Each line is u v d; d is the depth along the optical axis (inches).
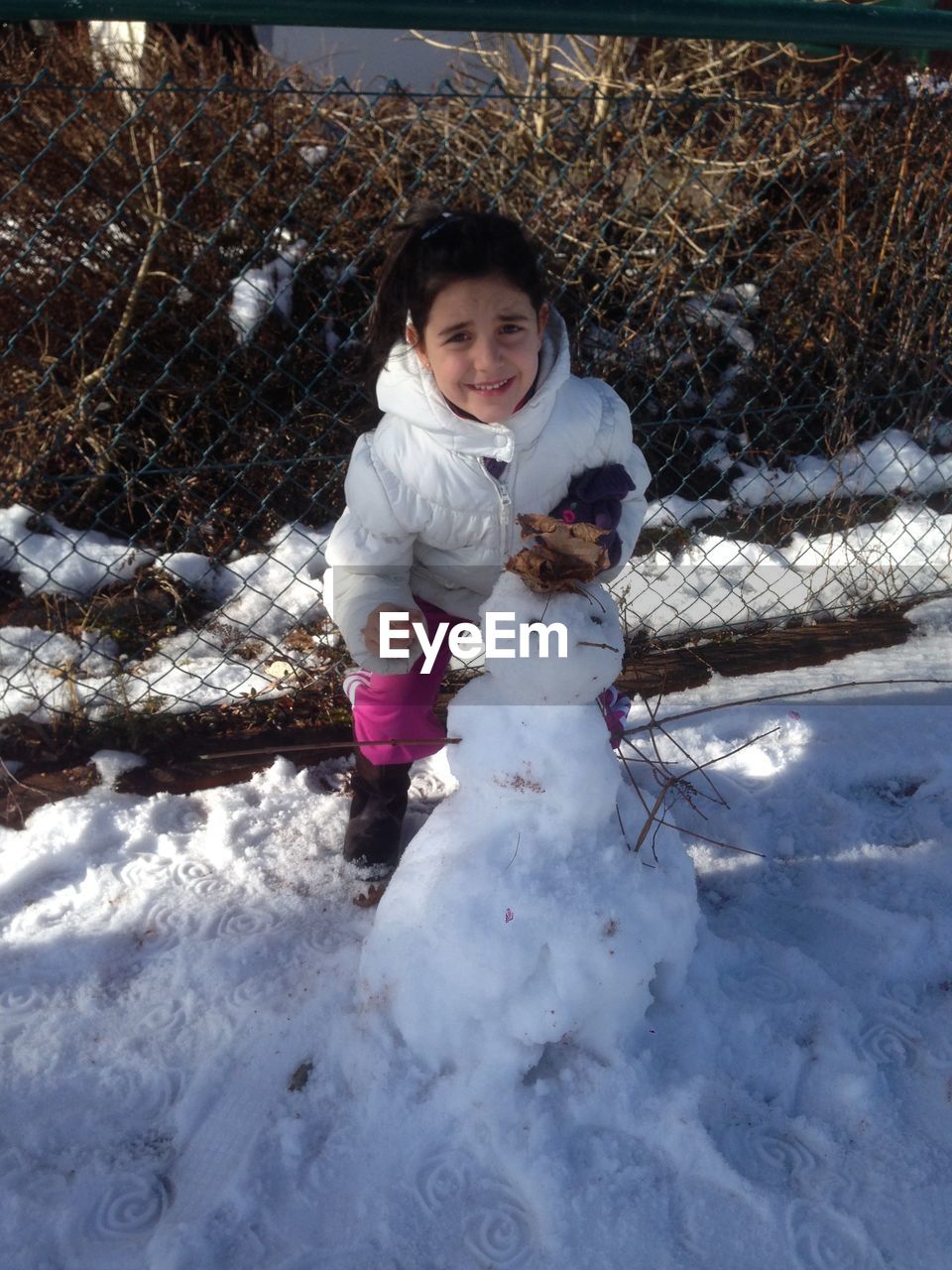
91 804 92.6
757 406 151.9
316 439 133.3
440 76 183.5
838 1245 57.0
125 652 115.8
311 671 111.4
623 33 85.9
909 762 98.0
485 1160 61.2
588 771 62.2
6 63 136.9
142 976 75.5
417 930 64.2
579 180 148.1
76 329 138.5
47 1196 60.8
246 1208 59.5
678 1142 61.0
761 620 122.0
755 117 146.7
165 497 134.2
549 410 69.9
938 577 131.3
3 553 128.0
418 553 78.7
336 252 148.6
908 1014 71.2
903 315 144.2
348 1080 66.1
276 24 78.8
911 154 134.5
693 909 67.5
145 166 137.1
